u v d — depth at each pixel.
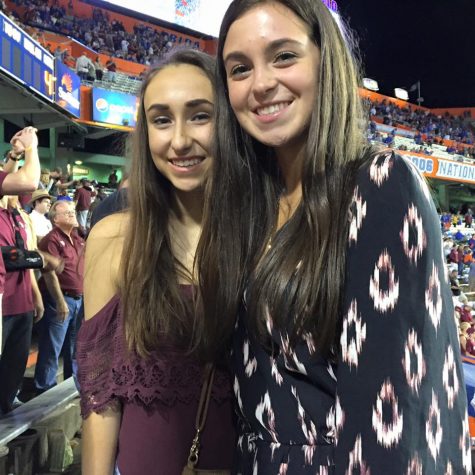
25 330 3.54
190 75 1.29
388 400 0.80
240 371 1.10
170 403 1.27
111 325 1.32
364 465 0.81
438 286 0.83
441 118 33.22
